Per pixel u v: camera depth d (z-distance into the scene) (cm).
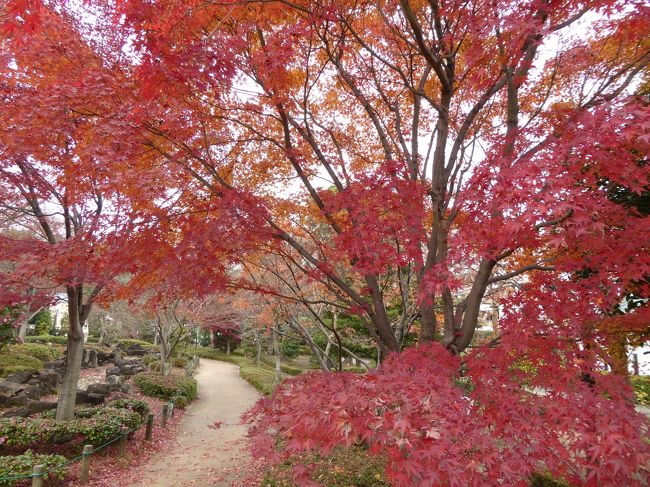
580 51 466
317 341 1367
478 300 391
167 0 342
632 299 446
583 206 240
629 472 184
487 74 400
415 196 404
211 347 3794
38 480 527
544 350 286
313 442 219
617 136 236
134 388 1453
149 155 450
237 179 583
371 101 616
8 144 428
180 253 397
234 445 930
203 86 385
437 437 187
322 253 501
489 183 277
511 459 208
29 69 462
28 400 1027
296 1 416
